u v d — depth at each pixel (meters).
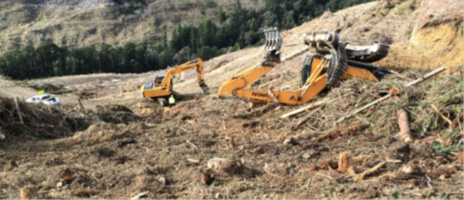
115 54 76.00
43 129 12.45
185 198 7.12
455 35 16.22
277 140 10.91
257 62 29.31
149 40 113.94
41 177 8.19
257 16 101.56
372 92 12.36
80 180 7.95
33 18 123.69
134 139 11.47
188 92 25.59
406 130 10.12
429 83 11.77
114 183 7.93
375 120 11.30
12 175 8.23
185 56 85.00
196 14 124.44
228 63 33.50
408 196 6.65
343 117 11.96
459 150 8.67
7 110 12.08
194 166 8.78
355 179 7.40
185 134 12.02
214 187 7.41
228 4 128.75
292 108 14.55
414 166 7.44
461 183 7.06
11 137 11.55
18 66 68.19
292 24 94.50
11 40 112.06
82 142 11.12
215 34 89.25
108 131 11.71
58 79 46.91
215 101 19.36
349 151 9.19
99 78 46.56
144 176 7.95
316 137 10.95
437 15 17.17
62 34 116.00
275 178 7.78
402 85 11.77
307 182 7.46
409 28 20.64
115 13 123.50
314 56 15.38
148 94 21.73
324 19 34.84
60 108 14.54
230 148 10.16
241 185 7.39
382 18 23.38
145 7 126.75
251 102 15.47
